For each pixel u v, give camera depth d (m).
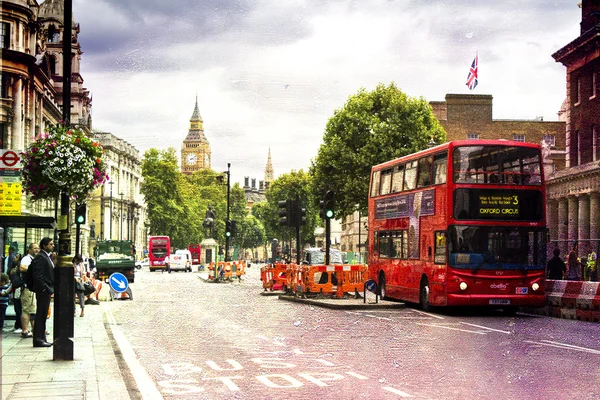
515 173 22.36
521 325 19.52
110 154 120.19
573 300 22.02
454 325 19.41
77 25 91.00
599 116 42.31
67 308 12.27
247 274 80.75
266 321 20.83
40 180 14.71
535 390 9.47
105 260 52.53
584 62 43.84
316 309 25.88
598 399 8.83
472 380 10.29
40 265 14.47
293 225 33.88
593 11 44.34
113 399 8.69
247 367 11.72
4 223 20.39
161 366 11.90
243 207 188.00
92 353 13.36
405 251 26.06
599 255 25.61
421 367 11.59
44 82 63.47
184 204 124.62
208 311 25.12
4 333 17.52
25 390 9.20
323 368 11.55
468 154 22.22
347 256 67.88
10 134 53.62
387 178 28.58
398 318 21.80
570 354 13.18
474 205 22.08
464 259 22.00
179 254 89.38
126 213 131.50
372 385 9.88
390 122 54.81
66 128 14.91
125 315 23.47
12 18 54.03
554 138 73.62
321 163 55.31
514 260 22.14
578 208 44.22
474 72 34.31
